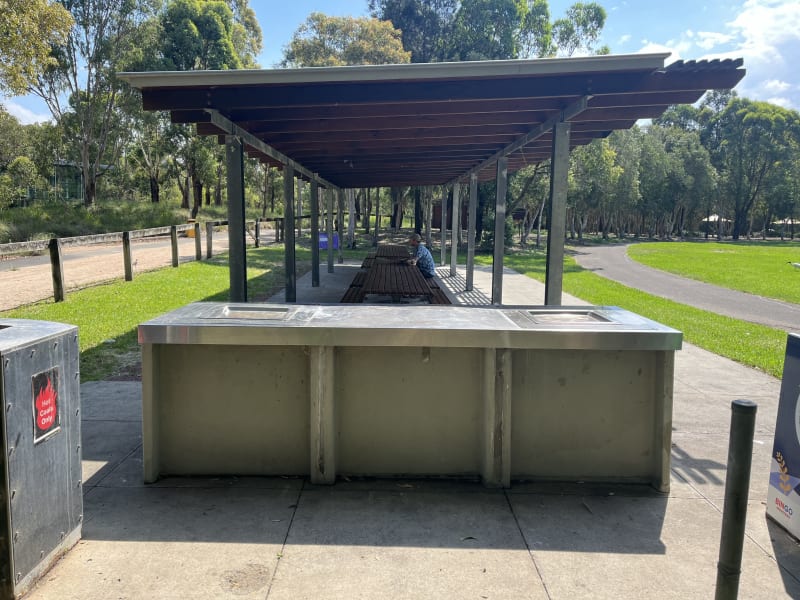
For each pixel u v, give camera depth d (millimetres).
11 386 2221
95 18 31266
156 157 44719
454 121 6406
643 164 56500
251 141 6930
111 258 17656
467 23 29422
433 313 3754
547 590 2457
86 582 2455
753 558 2773
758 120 68688
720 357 7664
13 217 25234
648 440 3518
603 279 19281
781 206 73250
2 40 17234
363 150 9188
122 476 3549
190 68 33656
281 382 3479
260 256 20219
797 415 2969
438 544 2812
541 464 3535
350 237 27000
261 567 2588
